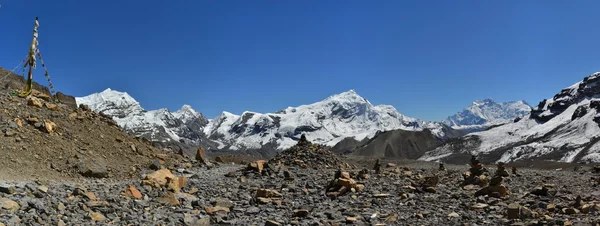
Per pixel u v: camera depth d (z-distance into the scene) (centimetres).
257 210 1980
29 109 3055
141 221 1584
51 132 2839
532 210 2055
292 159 4581
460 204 2275
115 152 3209
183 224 1631
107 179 2506
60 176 2289
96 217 1527
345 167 4669
